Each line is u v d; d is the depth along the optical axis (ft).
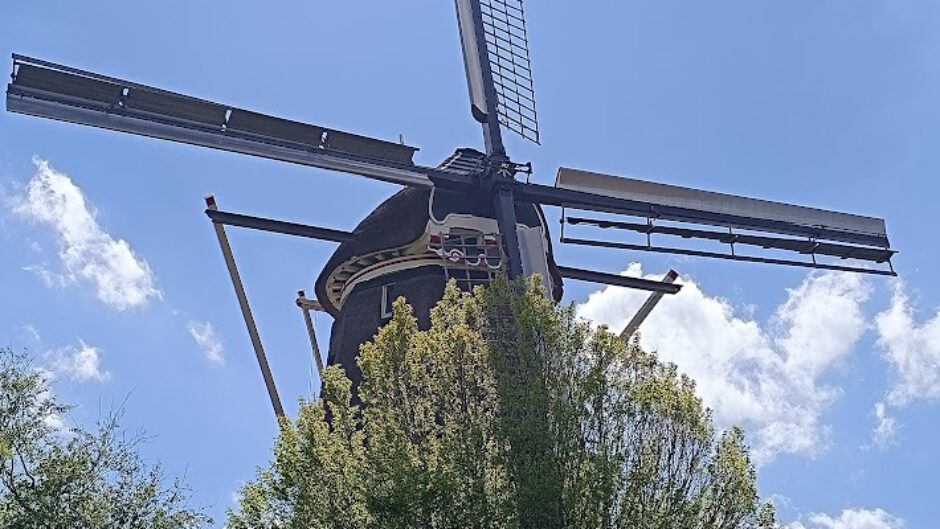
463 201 84.84
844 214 95.96
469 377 59.41
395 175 83.41
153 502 59.77
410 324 61.26
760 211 92.27
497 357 59.77
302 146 81.30
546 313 61.46
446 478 53.42
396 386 59.11
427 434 57.82
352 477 55.26
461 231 82.89
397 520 52.95
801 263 94.12
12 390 59.88
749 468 58.95
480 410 58.29
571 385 58.65
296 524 54.19
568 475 55.31
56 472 58.13
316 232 84.69
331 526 54.08
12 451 58.44
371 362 60.03
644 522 55.06
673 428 58.49
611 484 54.54
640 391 59.11
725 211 90.74
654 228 88.48
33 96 73.26
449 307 64.44
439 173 84.64
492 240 83.05
